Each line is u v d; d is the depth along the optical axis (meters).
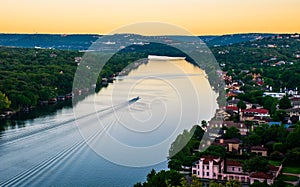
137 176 131.50
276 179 132.25
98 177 133.38
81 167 142.62
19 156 162.00
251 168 135.00
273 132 172.50
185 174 135.12
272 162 151.75
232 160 150.25
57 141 180.75
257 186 119.81
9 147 176.25
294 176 135.75
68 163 148.75
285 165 147.75
